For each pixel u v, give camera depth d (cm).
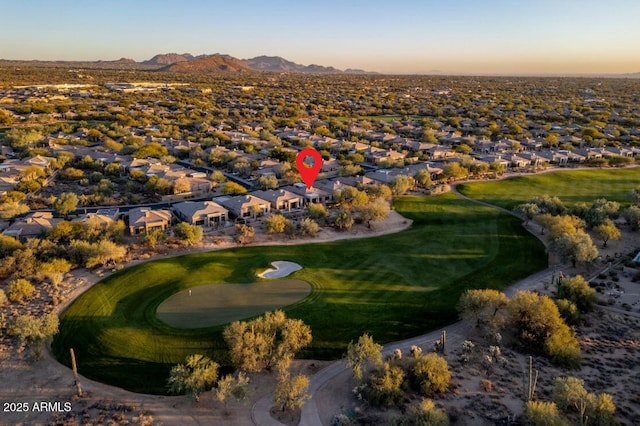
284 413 4859
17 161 15562
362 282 7844
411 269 8456
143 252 8950
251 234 10031
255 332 5697
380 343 6156
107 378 5400
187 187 12975
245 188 14125
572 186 14625
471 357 5794
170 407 4966
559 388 4856
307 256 8956
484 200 13175
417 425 4403
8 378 5353
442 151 19250
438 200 13050
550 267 8669
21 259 7900
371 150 18675
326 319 6600
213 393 5122
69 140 19900
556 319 6094
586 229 10612
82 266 8281
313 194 12675
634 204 12125
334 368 5644
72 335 6197
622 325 6650
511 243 9825
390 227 10862
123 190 13500
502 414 4731
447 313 6938
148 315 6606
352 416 4741
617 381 5344
